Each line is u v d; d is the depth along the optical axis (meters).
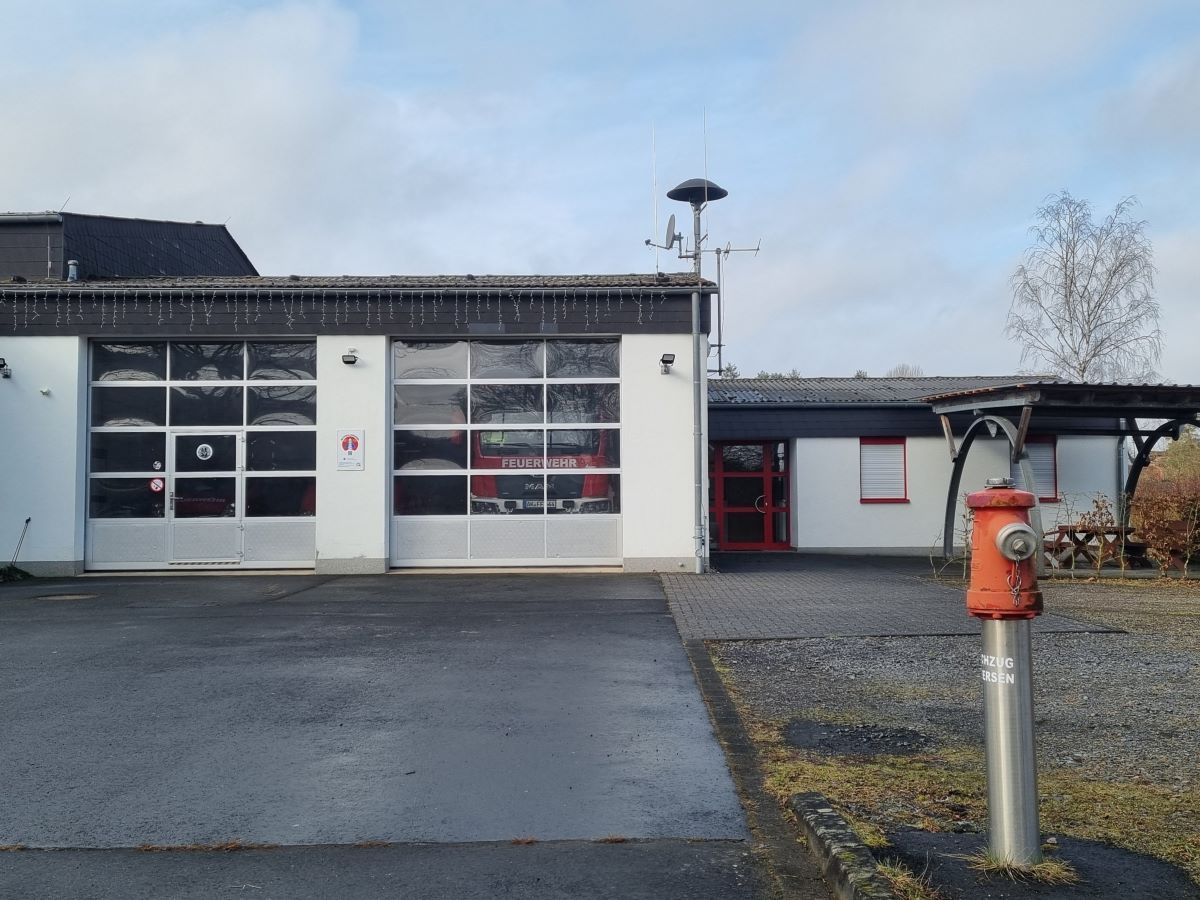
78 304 15.58
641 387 15.53
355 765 5.79
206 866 4.43
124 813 5.07
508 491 15.77
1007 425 15.47
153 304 15.59
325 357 15.53
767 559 18.55
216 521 15.77
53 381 15.62
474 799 5.24
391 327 15.52
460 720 6.71
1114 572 15.92
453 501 15.77
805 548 20.19
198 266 23.42
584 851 4.57
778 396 21.22
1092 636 9.64
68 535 15.50
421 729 6.50
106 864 4.45
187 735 6.40
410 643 9.41
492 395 15.86
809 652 8.90
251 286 15.71
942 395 17.31
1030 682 4.12
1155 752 5.86
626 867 4.38
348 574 15.36
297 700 7.25
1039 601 4.09
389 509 15.61
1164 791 5.12
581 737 6.32
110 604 12.20
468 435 15.82
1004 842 4.08
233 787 5.44
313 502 15.79
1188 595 13.05
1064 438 20.47
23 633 10.07
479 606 11.80
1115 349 31.27
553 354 15.90
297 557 15.72
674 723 6.62
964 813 4.81
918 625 10.23
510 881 4.25
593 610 11.43
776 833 4.76
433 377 15.86
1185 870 4.09
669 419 15.52
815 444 20.30
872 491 20.31
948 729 6.40
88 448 15.84
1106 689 7.46
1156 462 27.64
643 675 8.02
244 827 4.87
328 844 4.66
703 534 15.45
